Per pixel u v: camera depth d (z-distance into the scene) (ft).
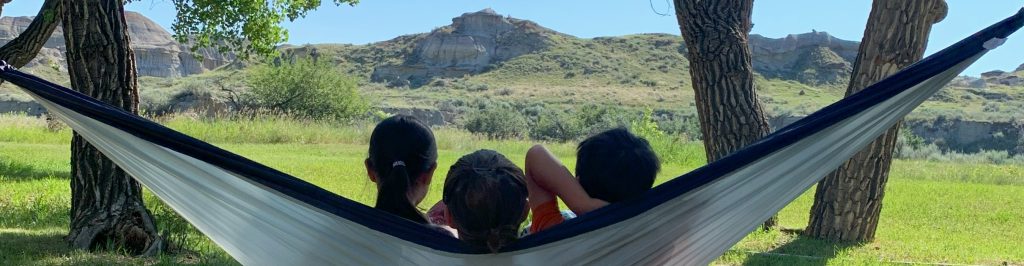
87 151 23.89
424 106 245.45
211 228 12.05
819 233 32.55
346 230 9.98
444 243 9.32
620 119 179.22
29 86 10.89
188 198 11.64
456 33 402.31
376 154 10.46
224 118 106.32
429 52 390.83
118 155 11.80
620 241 9.91
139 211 23.89
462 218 8.91
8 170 48.44
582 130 176.76
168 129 10.35
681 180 9.64
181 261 22.94
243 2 47.06
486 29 414.62
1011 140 209.46
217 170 10.21
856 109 10.19
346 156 73.92
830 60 385.50
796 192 11.72
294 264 11.54
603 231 9.47
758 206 11.25
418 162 10.42
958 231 38.04
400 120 10.57
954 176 75.36
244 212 10.95
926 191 57.06
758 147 9.89
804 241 31.55
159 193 12.34
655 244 10.41
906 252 30.32
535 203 10.78
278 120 102.37
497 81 364.79
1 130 87.76
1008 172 80.43
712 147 31.83
